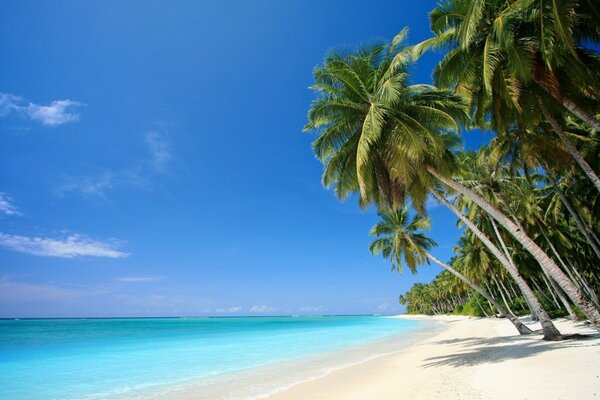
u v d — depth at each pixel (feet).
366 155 42.93
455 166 52.95
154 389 43.80
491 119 49.52
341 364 58.95
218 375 52.60
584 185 72.28
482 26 42.16
